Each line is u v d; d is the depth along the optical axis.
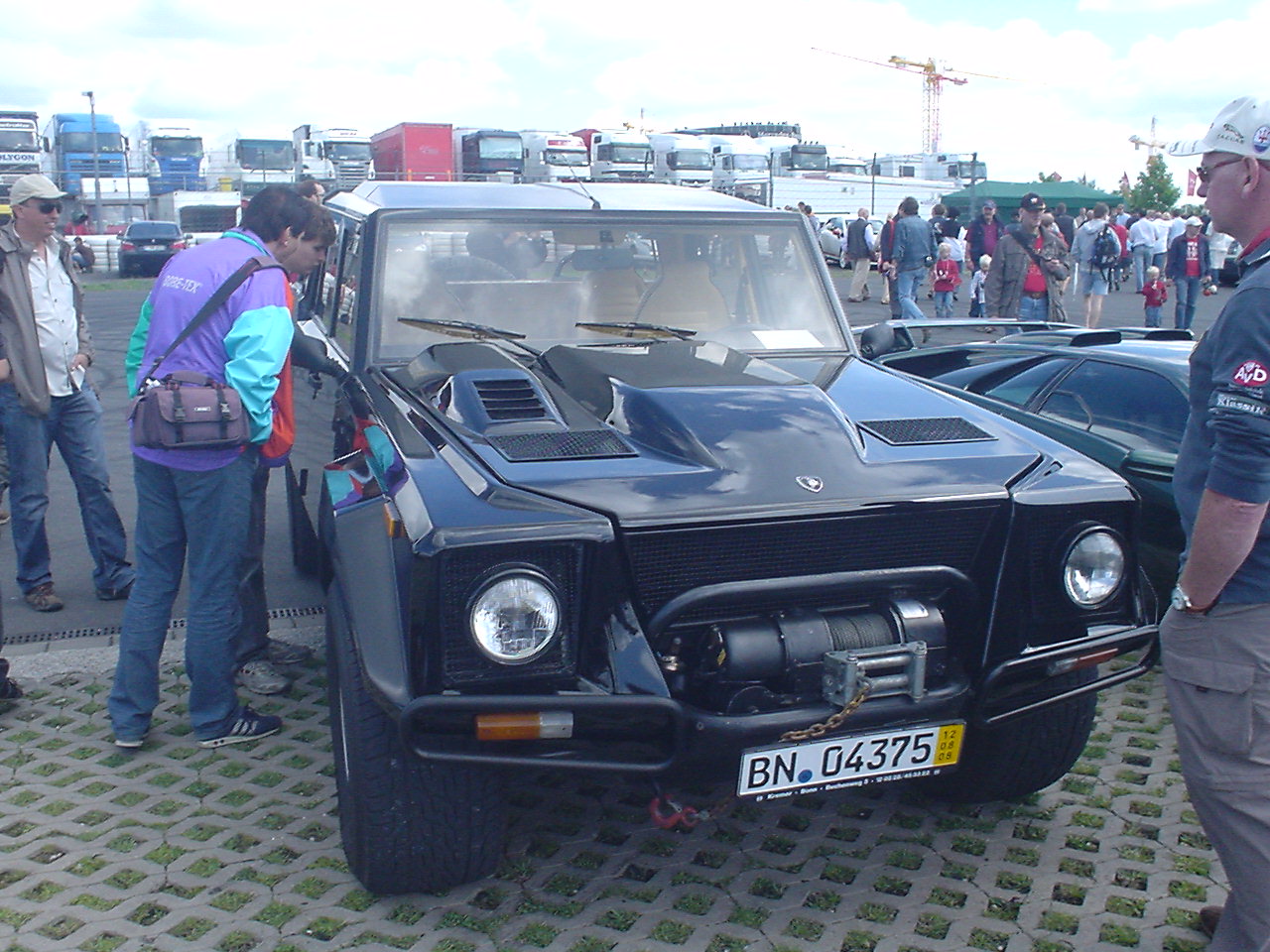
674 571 2.75
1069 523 3.00
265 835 3.49
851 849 3.46
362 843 2.96
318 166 34.56
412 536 2.65
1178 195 67.31
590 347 3.85
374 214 4.17
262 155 35.22
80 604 5.46
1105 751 4.12
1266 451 2.23
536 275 4.18
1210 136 2.38
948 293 16.64
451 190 4.48
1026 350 5.86
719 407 3.20
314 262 4.03
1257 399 2.23
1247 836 2.55
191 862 3.34
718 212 4.48
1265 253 2.32
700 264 4.37
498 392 3.32
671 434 3.06
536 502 2.72
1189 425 2.56
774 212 4.57
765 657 2.74
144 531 3.87
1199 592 2.42
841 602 2.91
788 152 39.16
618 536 2.68
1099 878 3.32
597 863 3.37
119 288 25.92
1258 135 2.28
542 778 3.86
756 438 3.05
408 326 4.02
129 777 3.85
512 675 2.63
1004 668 2.90
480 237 4.17
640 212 4.36
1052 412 5.45
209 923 3.05
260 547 4.46
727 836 3.53
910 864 3.38
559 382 3.57
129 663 3.94
